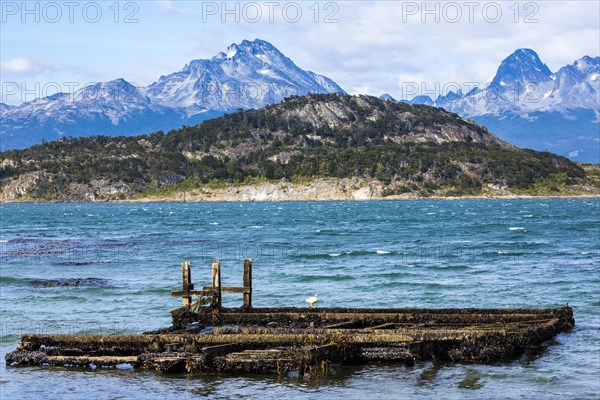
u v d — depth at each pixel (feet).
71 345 100.42
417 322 110.83
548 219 519.60
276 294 156.46
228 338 97.60
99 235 390.01
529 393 82.89
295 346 95.86
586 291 152.05
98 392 85.46
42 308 139.13
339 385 87.04
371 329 102.78
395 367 94.02
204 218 626.64
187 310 115.24
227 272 196.34
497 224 453.58
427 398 82.07
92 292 158.71
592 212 647.56
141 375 92.12
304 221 542.16
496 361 95.71
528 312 117.39
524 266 203.62
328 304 142.72
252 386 87.15
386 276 182.50
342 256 242.17
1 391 86.28
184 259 236.43
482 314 113.29
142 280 180.04
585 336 109.70
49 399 83.20
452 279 176.24
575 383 86.22
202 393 84.79
